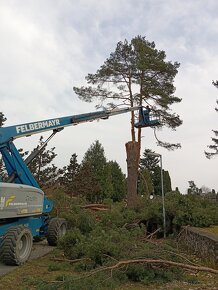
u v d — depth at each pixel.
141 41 26.44
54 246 13.08
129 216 15.01
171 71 26.00
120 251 8.91
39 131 12.16
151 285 7.72
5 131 11.16
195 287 7.55
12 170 11.22
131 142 23.52
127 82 26.56
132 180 23.06
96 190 32.47
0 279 7.99
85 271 8.72
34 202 11.18
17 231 9.74
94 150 59.22
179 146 27.38
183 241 12.90
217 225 13.91
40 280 7.64
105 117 14.59
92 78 26.80
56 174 29.38
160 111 25.84
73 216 13.86
